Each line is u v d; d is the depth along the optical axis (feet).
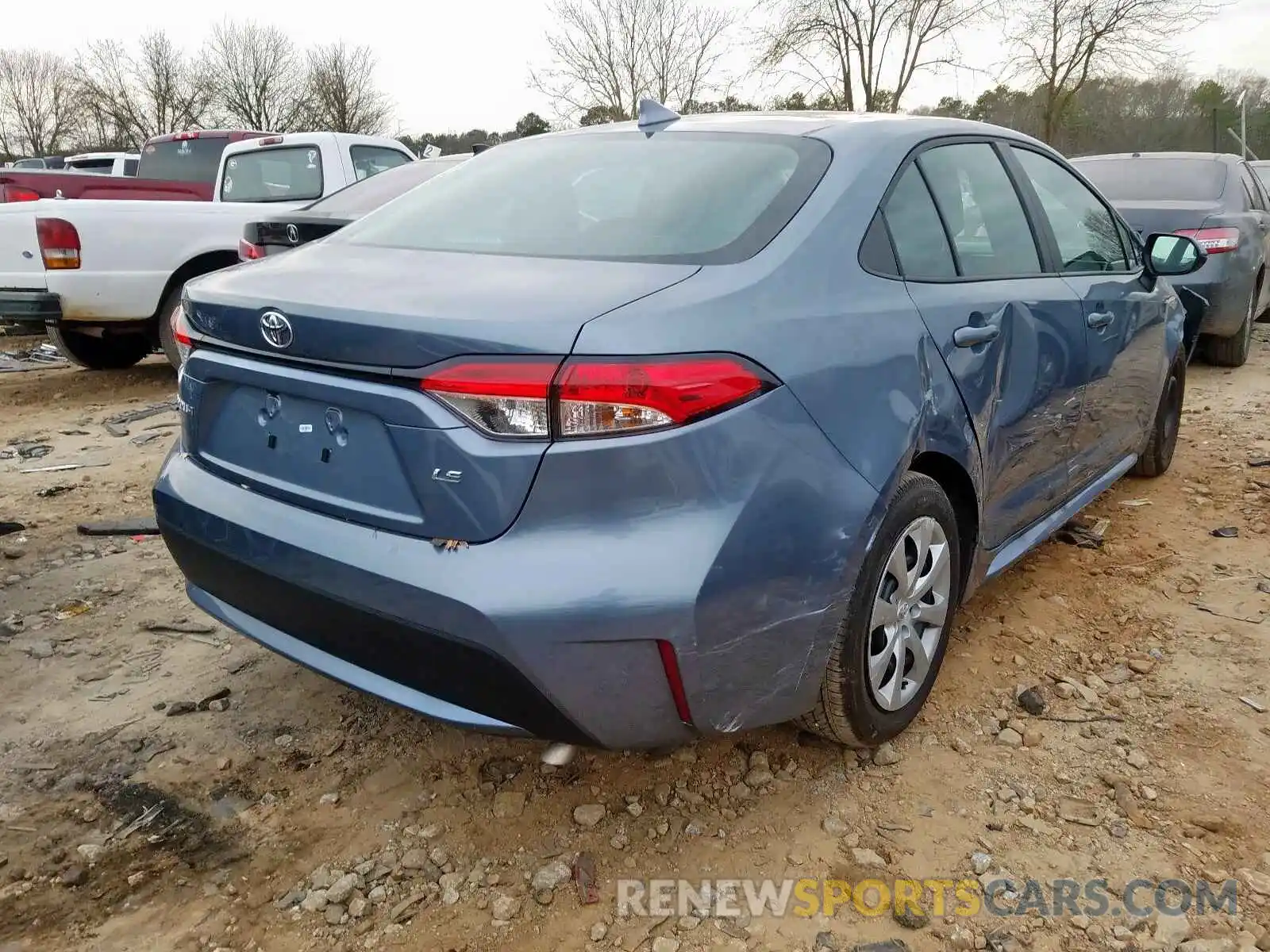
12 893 7.16
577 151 9.62
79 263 21.71
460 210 9.07
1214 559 13.03
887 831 7.89
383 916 7.03
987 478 9.37
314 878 7.37
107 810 8.07
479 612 6.21
